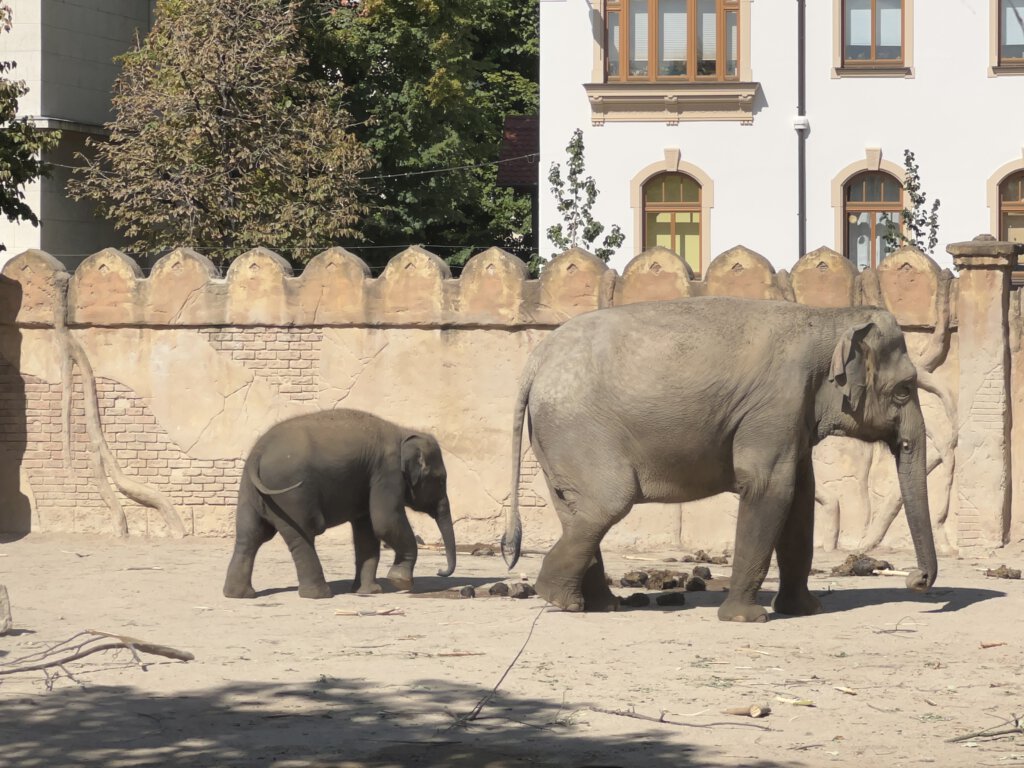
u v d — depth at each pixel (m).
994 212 31.50
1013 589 12.86
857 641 10.46
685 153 32.44
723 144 32.31
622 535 15.98
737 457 11.33
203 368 16.69
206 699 8.73
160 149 31.11
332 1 38.06
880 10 31.84
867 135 31.88
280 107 31.73
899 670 9.50
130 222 31.83
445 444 16.14
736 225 32.31
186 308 16.67
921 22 31.62
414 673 9.41
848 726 8.12
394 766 7.34
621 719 8.27
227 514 16.66
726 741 7.82
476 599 12.49
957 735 7.94
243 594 12.58
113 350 16.89
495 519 16.09
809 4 31.88
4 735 7.90
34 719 8.24
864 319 11.62
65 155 34.66
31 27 33.94
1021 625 11.02
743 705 8.55
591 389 11.52
